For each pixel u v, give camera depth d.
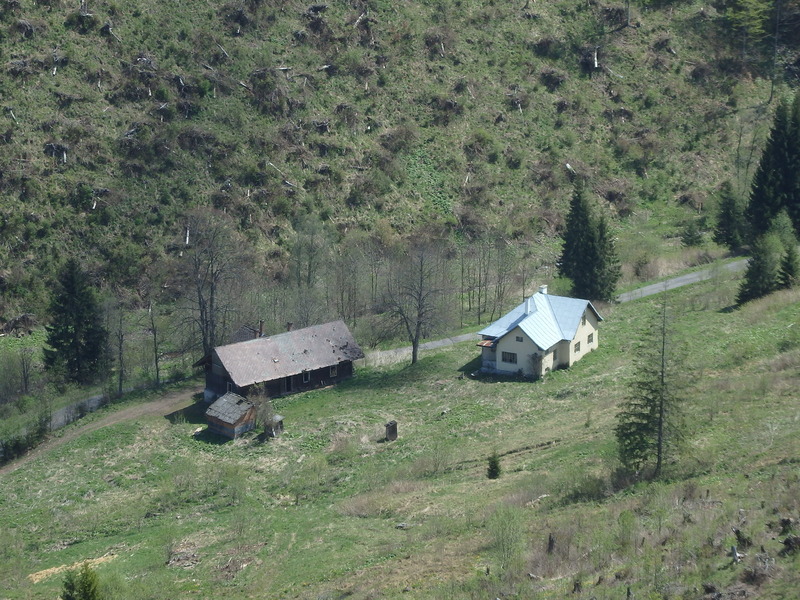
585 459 53.03
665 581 34.00
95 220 101.88
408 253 96.44
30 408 76.38
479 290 92.88
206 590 44.09
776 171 96.12
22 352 84.19
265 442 66.06
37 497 61.31
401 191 115.06
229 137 112.31
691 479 45.50
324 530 50.16
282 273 98.94
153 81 114.25
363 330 87.62
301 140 115.88
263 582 44.09
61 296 82.50
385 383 75.31
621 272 94.31
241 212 106.94
